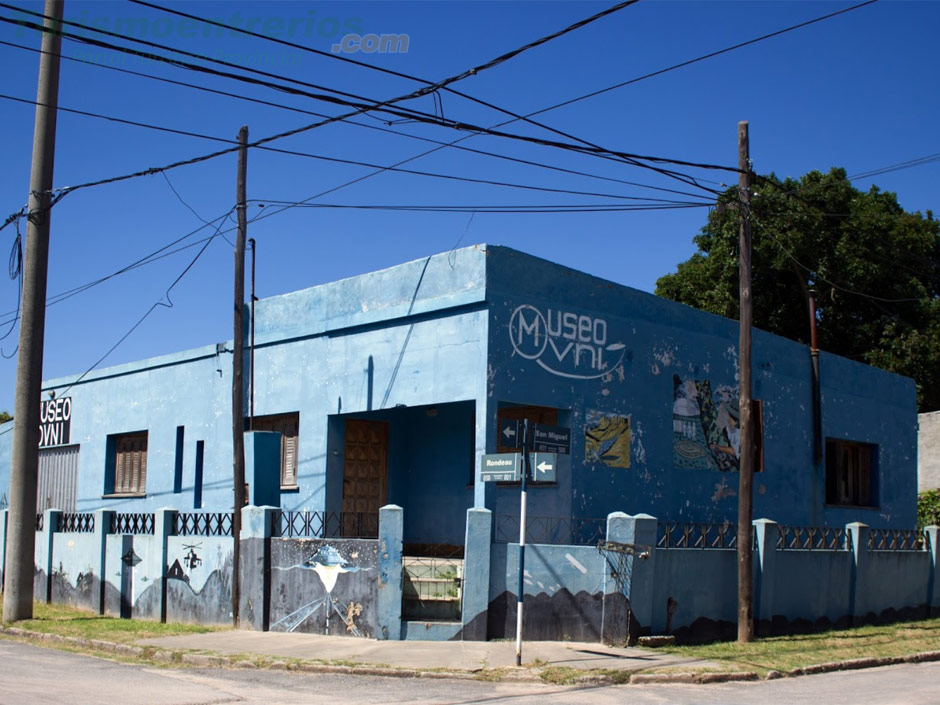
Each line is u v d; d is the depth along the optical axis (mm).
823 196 33375
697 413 19359
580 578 14703
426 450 19562
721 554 16344
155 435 23031
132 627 16703
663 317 18906
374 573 14969
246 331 20781
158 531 18438
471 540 14602
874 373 24969
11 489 17938
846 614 18484
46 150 17953
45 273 18031
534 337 16484
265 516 16391
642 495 17859
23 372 17891
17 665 12914
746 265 16422
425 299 16906
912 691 12062
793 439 21906
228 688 11414
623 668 12703
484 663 12898
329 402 18641
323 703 10508
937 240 35406
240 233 17656
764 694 11688
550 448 13578
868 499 24438
